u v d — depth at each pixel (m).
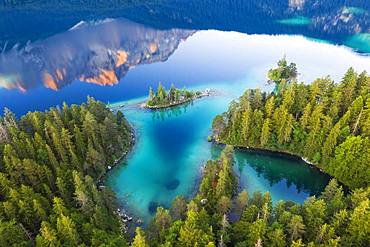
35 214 71.25
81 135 98.69
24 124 102.88
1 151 87.81
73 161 92.06
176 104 145.88
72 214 70.75
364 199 69.19
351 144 90.19
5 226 64.12
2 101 163.00
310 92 110.19
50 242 62.31
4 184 75.25
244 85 164.12
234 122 112.25
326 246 61.41
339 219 65.94
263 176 102.69
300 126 104.75
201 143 119.38
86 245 65.06
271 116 108.69
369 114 93.25
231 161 93.25
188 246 63.09
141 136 125.00
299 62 187.62
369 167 87.44
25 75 188.75
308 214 67.12
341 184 94.88
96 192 77.62
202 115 138.62
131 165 108.50
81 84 176.75
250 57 196.88
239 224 68.62
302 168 103.88
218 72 179.00
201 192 85.12
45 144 90.88
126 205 92.69
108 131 108.12
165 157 112.50
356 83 109.50
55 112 102.31
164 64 192.75
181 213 76.38
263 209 67.19
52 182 84.06
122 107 147.62
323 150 97.81
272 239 63.06
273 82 165.50
